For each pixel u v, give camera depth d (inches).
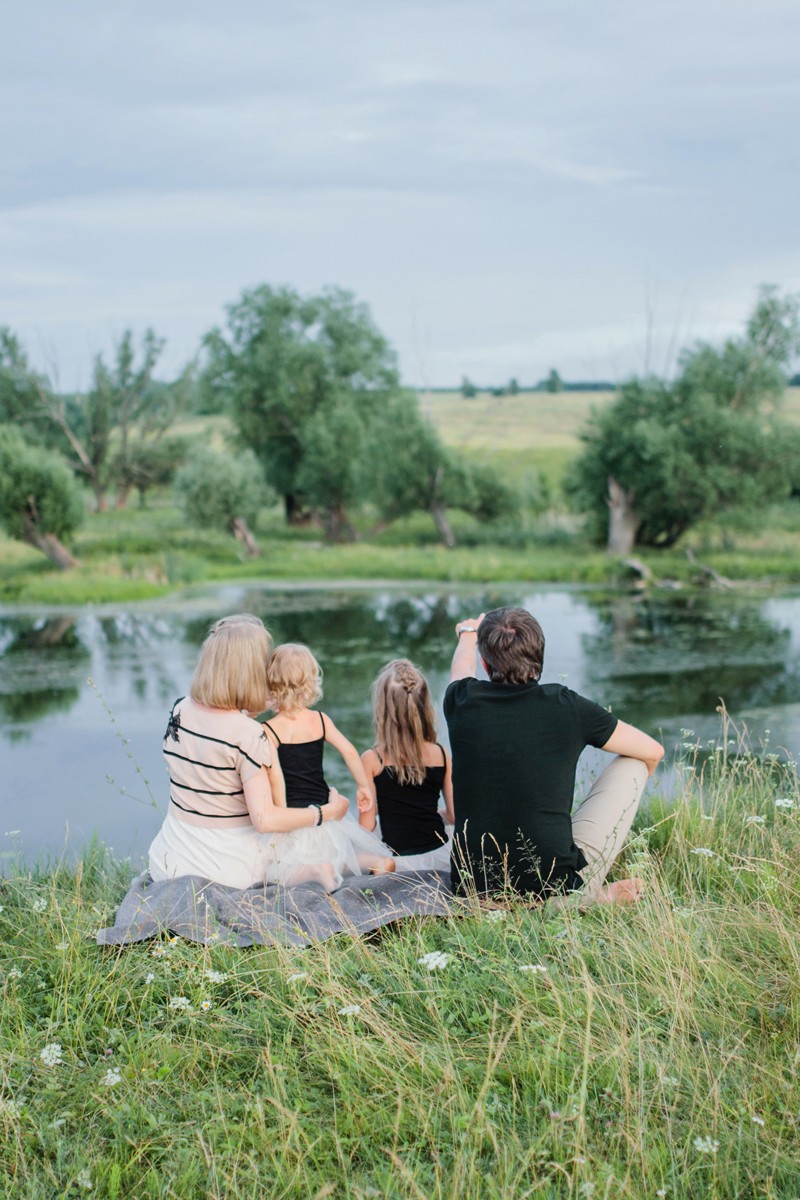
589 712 136.6
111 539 1210.6
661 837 171.8
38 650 627.8
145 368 1716.3
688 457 991.6
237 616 146.3
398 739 161.2
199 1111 95.8
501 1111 91.7
